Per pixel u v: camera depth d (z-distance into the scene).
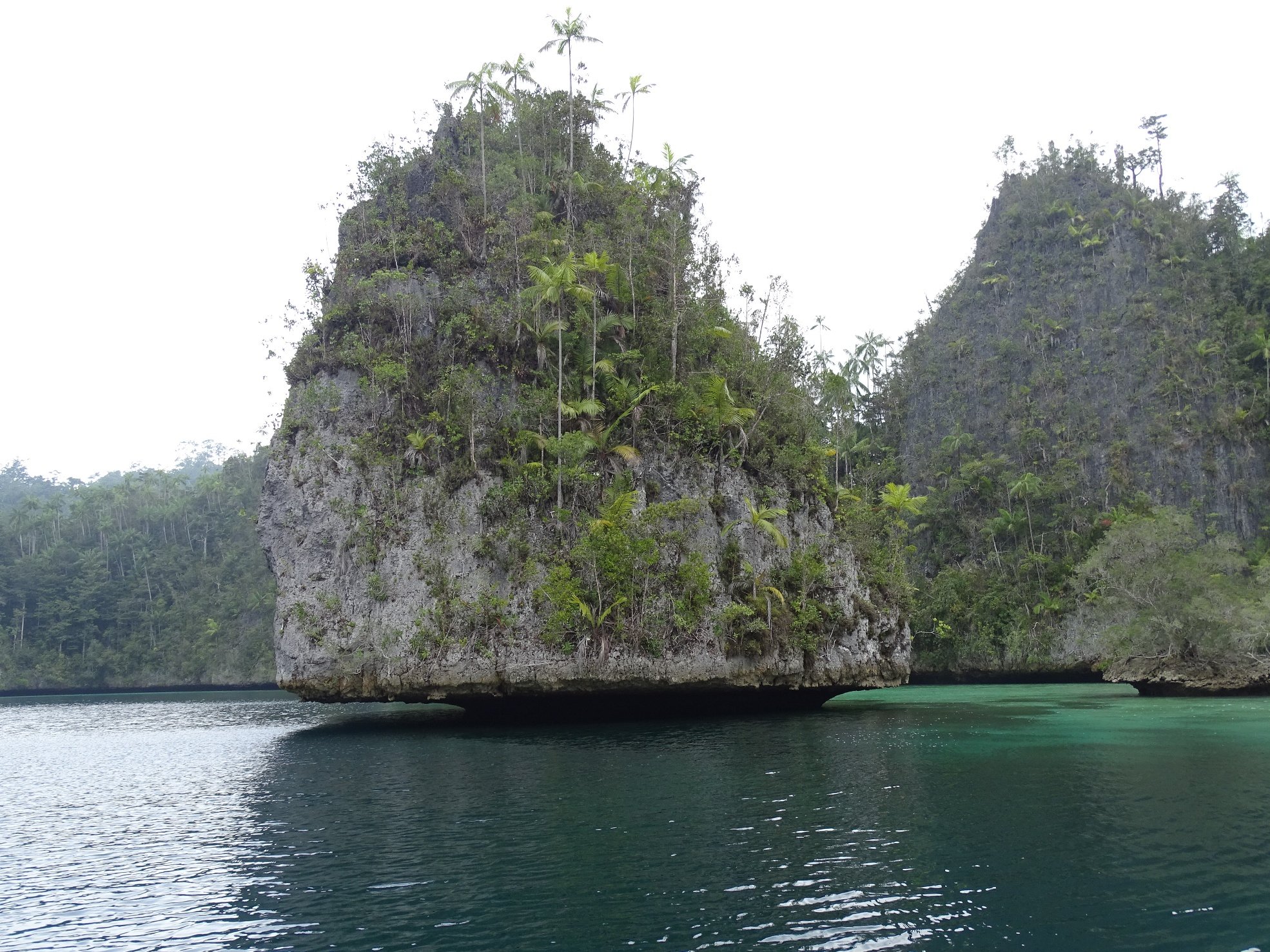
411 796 20.64
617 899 12.74
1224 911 11.83
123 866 15.50
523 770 23.86
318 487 40.41
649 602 37.50
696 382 42.41
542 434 40.28
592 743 29.78
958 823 16.73
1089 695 52.69
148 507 115.06
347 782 23.03
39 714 57.75
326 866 14.84
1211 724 33.38
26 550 112.44
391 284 44.19
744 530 40.88
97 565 105.75
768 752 26.62
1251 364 85.19
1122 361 89.00
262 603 96.44
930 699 51.22
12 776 27.38
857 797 19.36
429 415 40.69
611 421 41.34
